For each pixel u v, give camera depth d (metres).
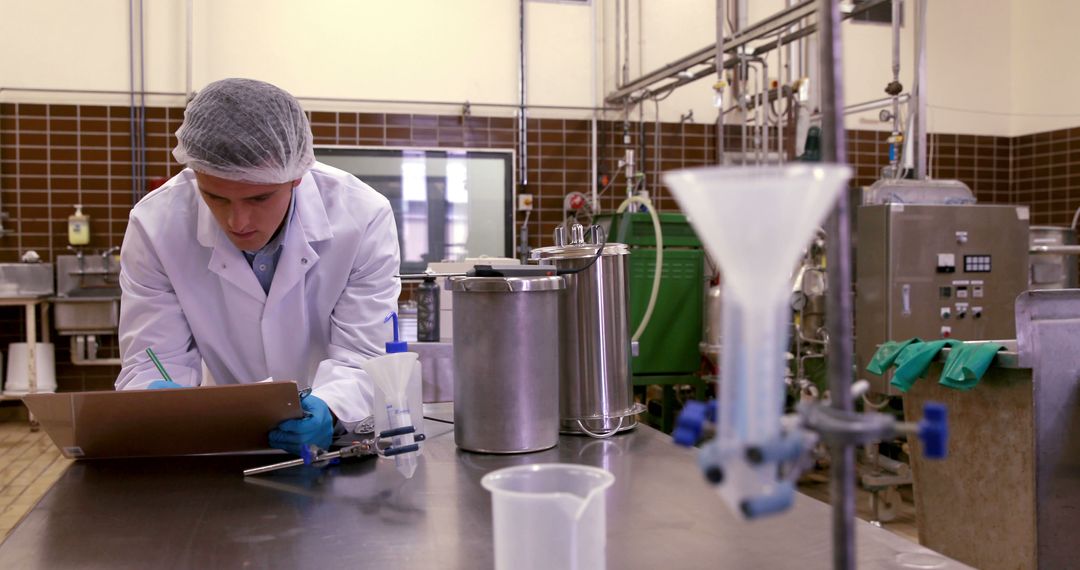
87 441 1.32
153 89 5.02
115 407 1.23
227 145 1.40
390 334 1.81
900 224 3.78
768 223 0.42
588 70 5.56
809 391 3.66
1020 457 2.31
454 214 5.33
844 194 0.48
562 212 5.54
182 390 1.20
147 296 1.75
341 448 1.41
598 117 5.57
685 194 0.45
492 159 5.36
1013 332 3.95
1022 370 2.29
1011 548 2.36
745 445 0.44
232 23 5.06
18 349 4.79
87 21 4.95
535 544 0.74
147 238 1.71
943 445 0.46
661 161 5.63
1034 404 2.25
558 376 1.43
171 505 1.12
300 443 1.30
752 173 0.42
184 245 1.73
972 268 3.89
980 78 6.23
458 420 1.39
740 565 0.88
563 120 5.53
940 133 6.17
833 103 0.49
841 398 0.48
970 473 2.49
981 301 3.90
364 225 1.81
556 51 5.51
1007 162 6.30
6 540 0.98
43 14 4.92
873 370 2.58
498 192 5.38
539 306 1.34
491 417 1.35
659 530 0.99
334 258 1.79
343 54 5.20
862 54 5.95
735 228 0.43
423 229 5.29
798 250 0.44
